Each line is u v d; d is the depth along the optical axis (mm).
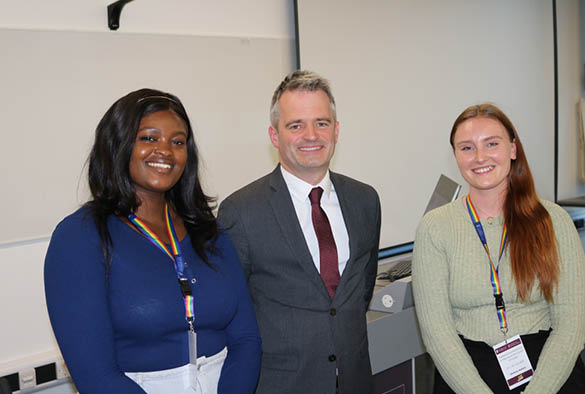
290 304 1838
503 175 1834
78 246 1384
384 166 3660
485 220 1873
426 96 3902
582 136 5289
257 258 1854
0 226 2369
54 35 2445
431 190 3961
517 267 1768
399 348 2730
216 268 1611
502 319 1781
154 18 2754
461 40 4145
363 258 1993
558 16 5066
